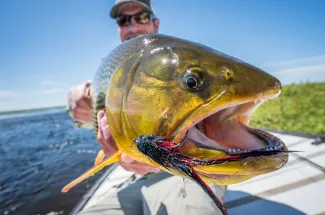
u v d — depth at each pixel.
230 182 0.26
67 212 0.98
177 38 0.31
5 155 2.19
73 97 0.51
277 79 0.26
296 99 2.65
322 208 0.44
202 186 0.22
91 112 0.50
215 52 0.28
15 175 1.58
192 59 0.27
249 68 0.26
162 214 0.39
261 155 0.22
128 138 0.30
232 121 0.28
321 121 1.55
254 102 0.27
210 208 0.37
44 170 1.62
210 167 0.23
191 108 0.25
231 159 0.22
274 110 2.26
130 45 0.34
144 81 0.29
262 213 0.45
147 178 0.54
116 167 0.83
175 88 0.27
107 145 0.35
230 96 0.25
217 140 0.27
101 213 0.48
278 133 0.88
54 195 1.16
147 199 0.46
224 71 0.26
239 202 0.49
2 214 1.05
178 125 0.26
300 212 0.44
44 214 0.99
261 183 0.55
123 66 0.32
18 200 1.17
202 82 0.26
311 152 0.66
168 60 0.28
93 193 0.66
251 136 0.26
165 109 0.27
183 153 0.24
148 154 0.25
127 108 0.30
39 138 3.02
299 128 1.50
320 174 0.54
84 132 3.16
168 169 0.25
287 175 0.57
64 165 1.68
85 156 1.87
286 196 0.49
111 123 0.33
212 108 0.25
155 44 0.31
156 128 0.27
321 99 2.50
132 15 0.77
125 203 0.51
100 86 0.39
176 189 0.43
